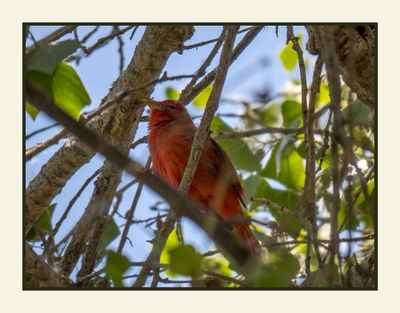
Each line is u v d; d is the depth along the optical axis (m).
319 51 9.94
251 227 12.70
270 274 8.06
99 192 11.69
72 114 8.84
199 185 12.15
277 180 13.02
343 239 8.25
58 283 10.00
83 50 10.80
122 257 8.30
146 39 11.37
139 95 11.57
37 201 12.03
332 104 8.35
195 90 11.81
